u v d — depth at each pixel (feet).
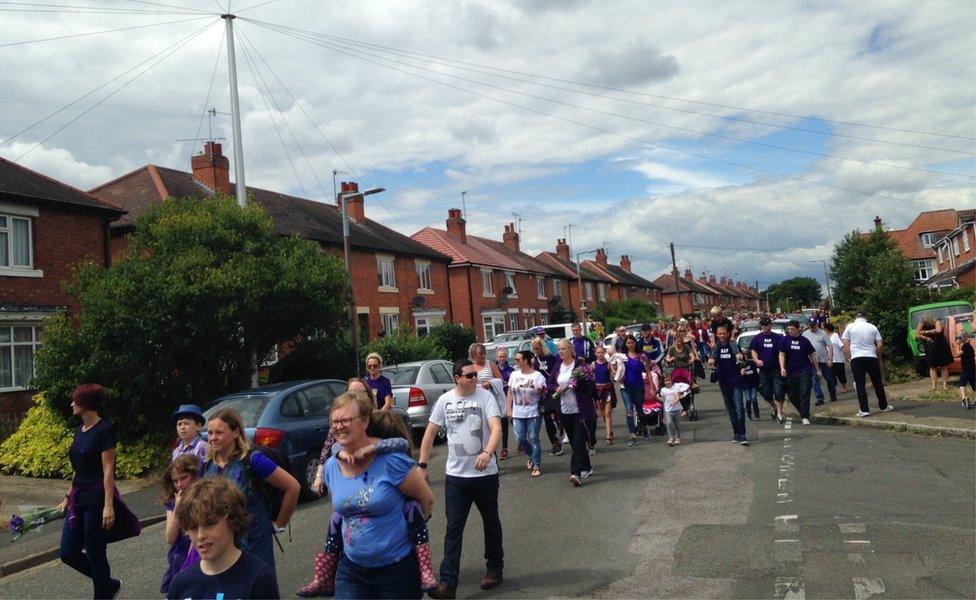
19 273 58.95
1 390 56.80
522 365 33.99
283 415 32.65
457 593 18.99
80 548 19.56
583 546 22.24
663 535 22.59
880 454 32.55
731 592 17.49
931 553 19.13
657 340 49.73
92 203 65.77
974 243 154.51
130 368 45.14
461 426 19.70
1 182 59.82
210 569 10.76
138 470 43.68
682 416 50.37
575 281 197.47
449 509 19.38
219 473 14.47
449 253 137.69
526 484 31.96
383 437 13.99
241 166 57.47
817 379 51.26
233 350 49.26
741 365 37.86
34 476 46.24
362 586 12.89
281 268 50.60
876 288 68.85
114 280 45.16
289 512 14.99
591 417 31.76
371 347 78.38
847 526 21.90
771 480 28.81
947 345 48.88
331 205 116.67
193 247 47.93
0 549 28.84
